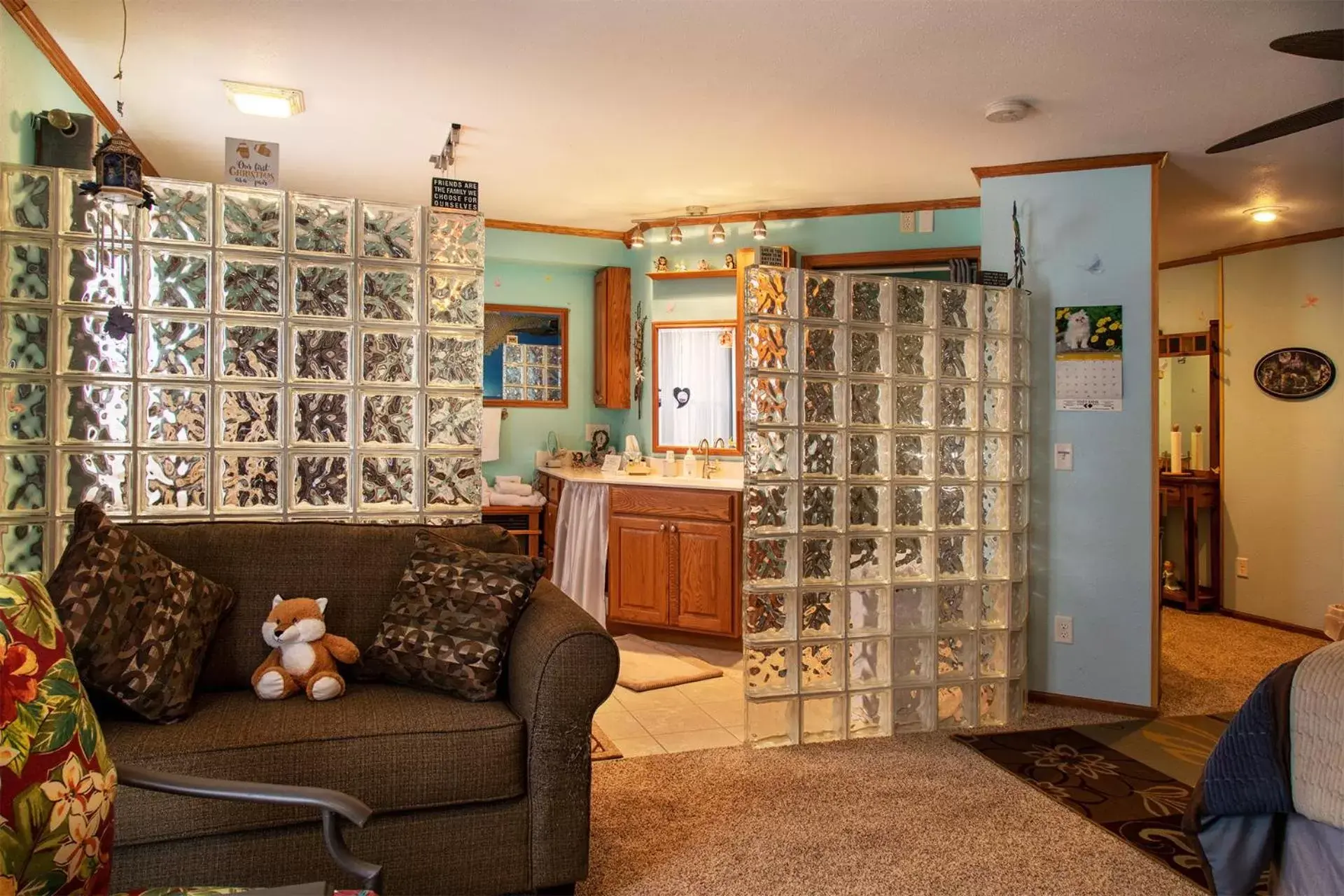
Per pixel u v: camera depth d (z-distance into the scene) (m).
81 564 2.05
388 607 2.51
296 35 2.71
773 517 3.29
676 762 3.11
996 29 2.59
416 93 3.19
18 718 1.25
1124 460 3.74
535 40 2.71
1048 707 3.82
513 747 2.11
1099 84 3.00
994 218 3.97
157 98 3.26
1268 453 5.60
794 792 2.85
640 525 4.84
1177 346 6.32
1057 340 3.83
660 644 4.80
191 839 1.87
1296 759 1.89
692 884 2.26
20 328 2.54
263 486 2.79
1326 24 2.52
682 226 5.43
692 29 2.62
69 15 2.59
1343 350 5.14
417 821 2.03
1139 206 3.73
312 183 4.50
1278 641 5.16
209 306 2.71
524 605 2.41
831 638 3.36
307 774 1.94
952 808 2.75
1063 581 3.83
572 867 2.15
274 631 2.29
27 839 1.22
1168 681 4.29
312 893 1.29
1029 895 2.24
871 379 3.40
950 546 3.53
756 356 3.25
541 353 5.87
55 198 2.55
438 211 2.96
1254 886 2.01
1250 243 5.68
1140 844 2.52
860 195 4.67
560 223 5.48
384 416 2.92
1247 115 3.28
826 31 2.61
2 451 2.51
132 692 1.98
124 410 2.65
